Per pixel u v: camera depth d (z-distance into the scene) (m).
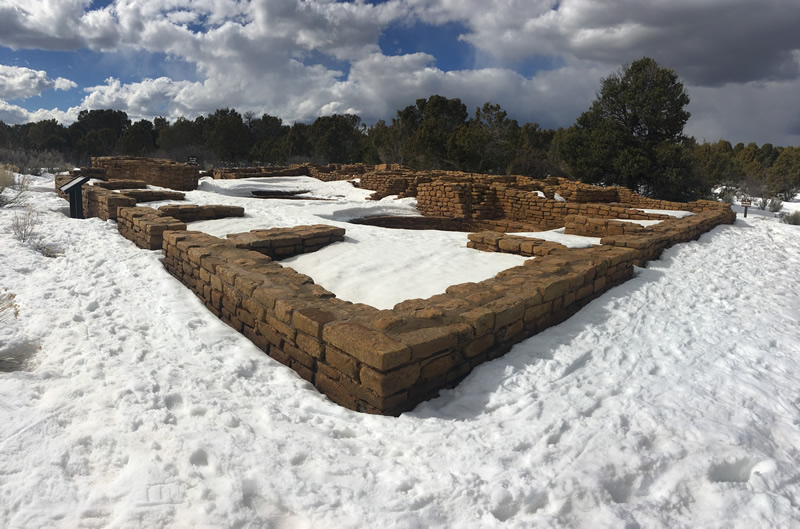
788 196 45.22
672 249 10.59
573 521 2.52
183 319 5.39
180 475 2.66
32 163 29.28
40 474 2.58
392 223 18.36
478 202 19.81
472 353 4.30
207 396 3.64
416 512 2.46
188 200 16.00
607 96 29.58
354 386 3.79
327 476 2.74
